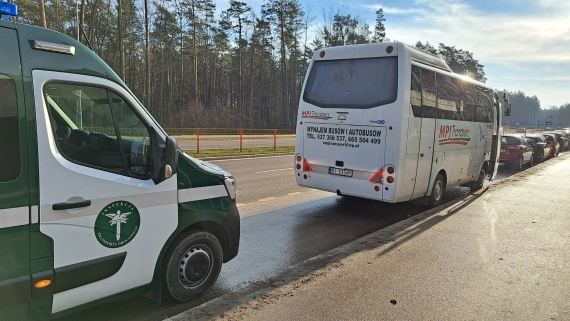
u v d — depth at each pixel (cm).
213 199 392
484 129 1077
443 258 494
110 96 315
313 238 634
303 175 827
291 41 6034
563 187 1075
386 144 710
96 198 299
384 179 716
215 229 409
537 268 469
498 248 537
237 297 369
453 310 363
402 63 702
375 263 471
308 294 383
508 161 1745
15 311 267
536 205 823
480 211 757
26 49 271
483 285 418
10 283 261
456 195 1045
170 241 357
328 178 788
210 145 2534
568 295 400
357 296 383
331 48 791
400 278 429
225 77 7075
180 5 5388
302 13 5772
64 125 301
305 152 822
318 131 798
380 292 394
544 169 1587
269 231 664
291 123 6806
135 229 327
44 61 279
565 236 600
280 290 388
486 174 1141
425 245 542
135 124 331
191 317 328
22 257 265
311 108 807
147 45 3728
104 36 4228
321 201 919
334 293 388
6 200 256
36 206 269
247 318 332
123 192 316
